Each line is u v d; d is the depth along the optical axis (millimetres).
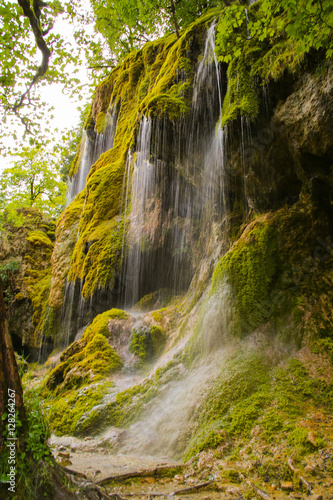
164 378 5023
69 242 12734
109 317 7613
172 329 6895
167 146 6762
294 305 4445
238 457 3154
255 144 5336
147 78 10328
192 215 8203
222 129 5449
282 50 4758
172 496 2701
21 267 15484
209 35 6488
